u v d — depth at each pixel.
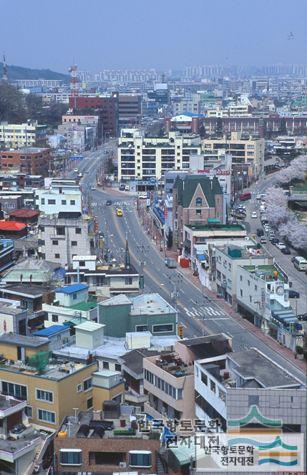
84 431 67.88
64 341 95.56
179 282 163.12
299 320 132.00
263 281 131.00
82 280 132.75
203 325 133.12
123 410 76.25
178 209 192.12
